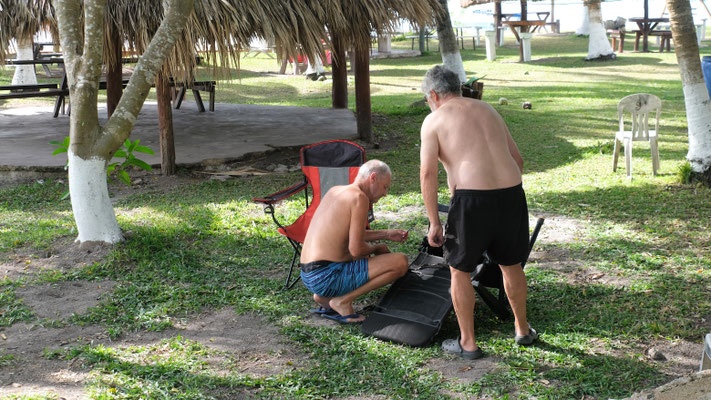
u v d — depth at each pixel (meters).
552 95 16.73
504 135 4.02
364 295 5.08
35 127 11.94
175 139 10.77
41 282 5.30
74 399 3.59
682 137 11.05
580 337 4.30
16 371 3.94
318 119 12.98
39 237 6.36
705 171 7.74
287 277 5.44
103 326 4.59
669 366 3.92
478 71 22.55
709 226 6.43
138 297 5.05
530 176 8.78
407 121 13.34
